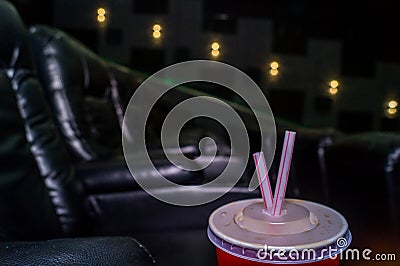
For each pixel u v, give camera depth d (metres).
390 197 0.89
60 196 0.91
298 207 0.43
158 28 3.56
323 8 4.25
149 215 1.03
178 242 0.94
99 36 3.33
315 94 4.40
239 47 4.01
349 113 4.54
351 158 1.00
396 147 0.90
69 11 3.14
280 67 4.23
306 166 1.18
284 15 4.13
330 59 4.40
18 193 0.73
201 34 3.80
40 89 1.00
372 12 4.34
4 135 0.77
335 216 0.43
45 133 0.95
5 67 0.89
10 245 0.42
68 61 1.36
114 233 1.04
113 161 1.11
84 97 1.51
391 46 4.48
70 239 0.43
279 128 1.45
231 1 3.87
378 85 4.61
